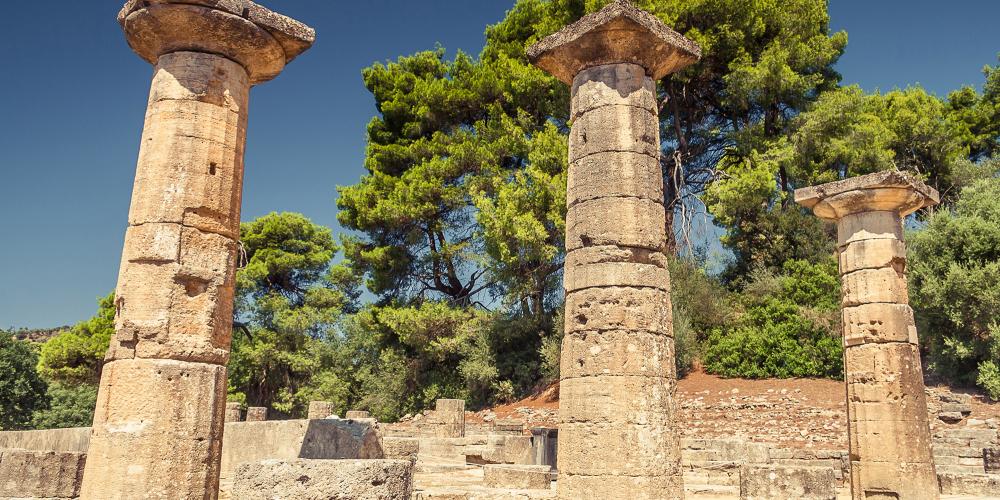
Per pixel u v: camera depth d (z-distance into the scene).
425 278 38.84
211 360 9.20
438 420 26.83
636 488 9.30
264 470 7.74
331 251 47.09
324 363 41.06
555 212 30.83
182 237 9.18
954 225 28.20
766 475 12.34
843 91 34.19
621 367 9.74
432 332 35.41
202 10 9.39
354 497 7.67
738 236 34.91
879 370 13.59
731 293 34.16
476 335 35.34
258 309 42.72
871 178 14.05
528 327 34.53
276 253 44.31
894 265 14.09
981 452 21.22
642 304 10.01
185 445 8.74
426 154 36.88
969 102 42.06
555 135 31.91
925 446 13.17
